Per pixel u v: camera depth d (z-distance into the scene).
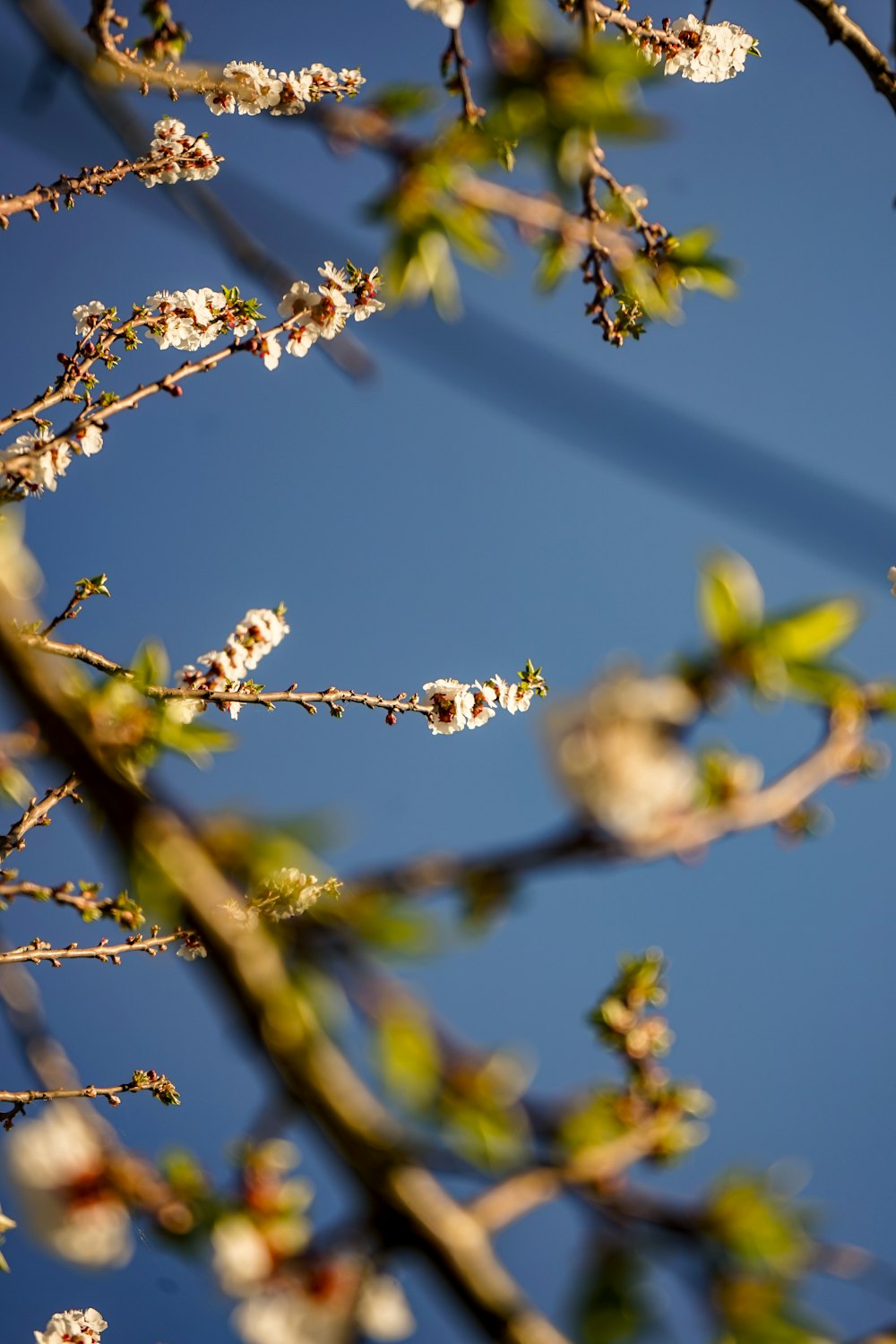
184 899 1.01
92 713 1.39
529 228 1.71
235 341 2.84
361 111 1.44
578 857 0.98
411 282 1.43
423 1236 0.97
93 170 2.71
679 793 0.98
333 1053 1.01
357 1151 0.98
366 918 1.00
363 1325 1.02
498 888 1.01
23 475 2.53
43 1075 1.18
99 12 1.75
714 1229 1.01
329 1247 1.01
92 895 2.25
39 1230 1.09
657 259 2.04
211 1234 1.08
